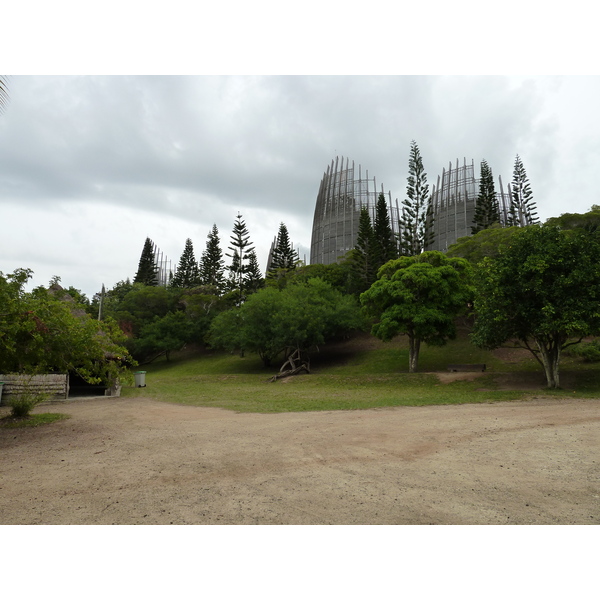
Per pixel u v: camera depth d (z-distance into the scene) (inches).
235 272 2578.7
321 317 1417.3
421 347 1494.8
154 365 2053.4
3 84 328.8
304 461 265.6
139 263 3233.3
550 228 735.7
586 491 197.3
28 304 443.2
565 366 994.1
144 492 208.2
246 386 1088.2
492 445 300.8
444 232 2691.9
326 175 3230.8
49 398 796.0
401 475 228.5
